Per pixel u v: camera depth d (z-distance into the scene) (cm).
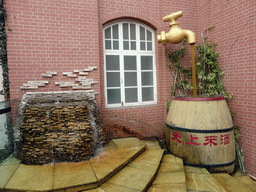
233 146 308
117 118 402
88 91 365
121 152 298
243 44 352
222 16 394
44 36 340
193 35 330
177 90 444
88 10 365
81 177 217
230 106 389
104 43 407
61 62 351
